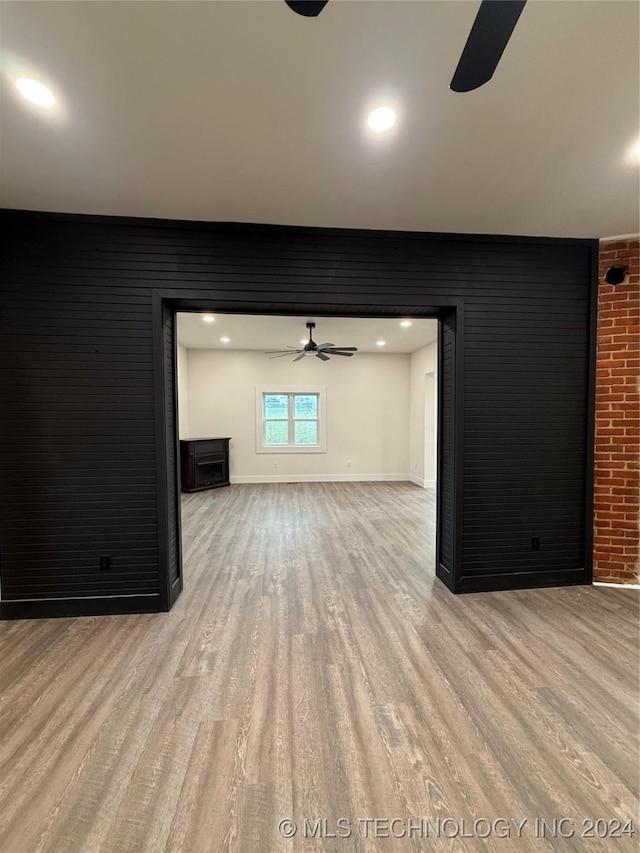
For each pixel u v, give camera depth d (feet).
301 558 11.64
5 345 8.04
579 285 9.44
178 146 6.08
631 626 7.79
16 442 8.14
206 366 24.39
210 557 11.74
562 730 5.19
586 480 9.66
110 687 6.04
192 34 4.28
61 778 4.54
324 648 7.02
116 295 8.27
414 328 18.30
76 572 8.35
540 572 9.62
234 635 7.47
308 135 5.84
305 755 4.82
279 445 25.36
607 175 6.88
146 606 8.42
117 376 8.34
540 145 6.10
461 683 6.09
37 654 6.91
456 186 7.18
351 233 8.75
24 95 5.04
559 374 9.48
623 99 5.16
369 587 9.61
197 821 4.07
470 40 3.24
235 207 7.87
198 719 5.40
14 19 4.11
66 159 6.36
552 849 3.80
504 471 9.43
